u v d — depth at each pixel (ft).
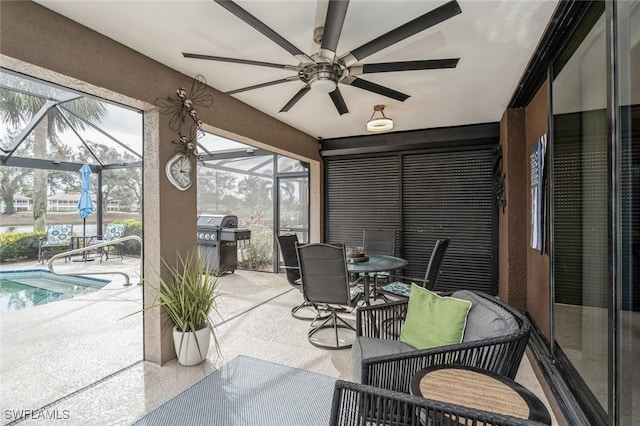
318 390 7.46
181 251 9.29
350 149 17.69
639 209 4.30
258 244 21.59
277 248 20.88
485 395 4.29
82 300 14.74
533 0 5.98
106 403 6.90
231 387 7.57
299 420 6.39
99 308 13.48
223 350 9.62
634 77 4.33
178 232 9.21
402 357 5.26
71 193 24.23
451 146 15.88
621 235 4.60
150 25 6.97
